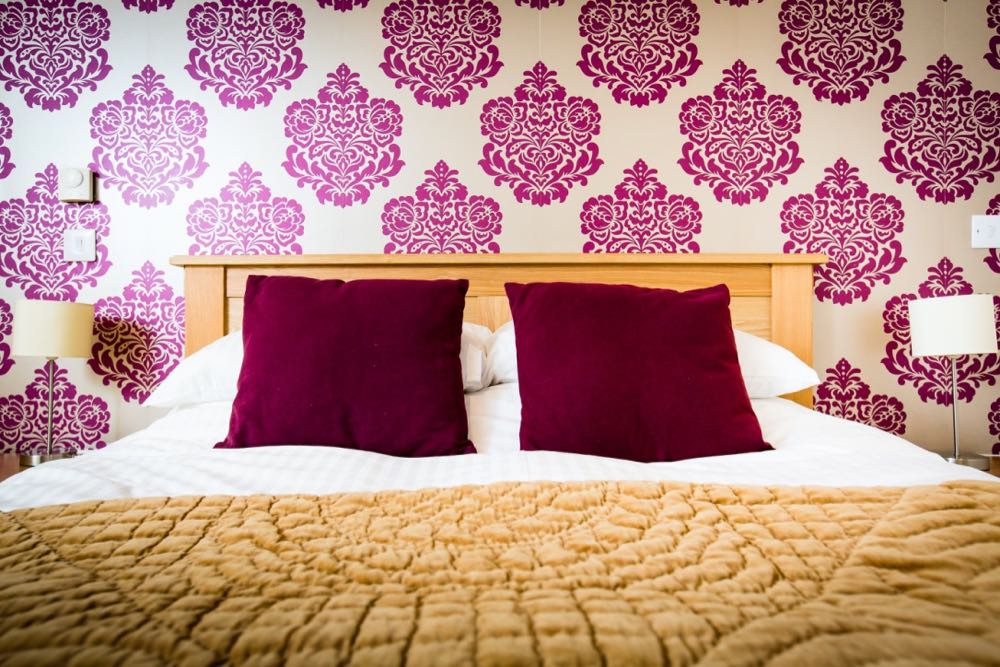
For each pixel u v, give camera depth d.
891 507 0.67
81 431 1.70
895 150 1.74
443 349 1.20
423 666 0.36
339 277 1.62
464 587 0.49
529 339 1.23
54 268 1.71
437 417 1.14
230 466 0.89
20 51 1.71
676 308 1.21
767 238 1.74
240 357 1.34
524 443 1.15
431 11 1.73
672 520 0.64
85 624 0.41
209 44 1.72
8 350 1.70
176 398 1.28
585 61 1.74
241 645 0.38
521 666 0.36
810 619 0.41
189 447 1.09
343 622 0.41
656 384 1.13
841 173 1.74
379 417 1.12
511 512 0.68
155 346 1.71
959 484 0.71
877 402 1.73
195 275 1.59
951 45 1.74
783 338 1.62
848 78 1.74
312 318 1.17
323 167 1.73
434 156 1.74
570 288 1.27
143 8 1.72
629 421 1.12
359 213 1.73
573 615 0.42
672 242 1.74
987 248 1.73
